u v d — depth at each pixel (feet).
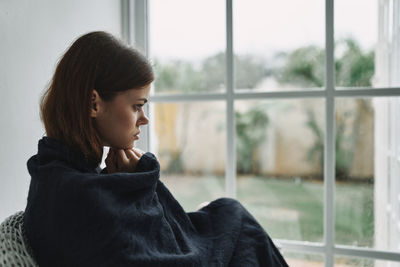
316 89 3.16
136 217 1.83
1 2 2.28
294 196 4.78
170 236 2.04
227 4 3.29
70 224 1.72
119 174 1.87
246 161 5.11
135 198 1.92
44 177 1.85
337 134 3.46
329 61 3.09
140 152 2.37
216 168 6.67
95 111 1.99
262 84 4.24
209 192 6.29
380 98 3.28
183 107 6.64
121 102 2.02
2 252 1.77
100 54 1.98
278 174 4.93
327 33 3.07
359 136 3.41
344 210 3.48
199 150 6.67
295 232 4.30
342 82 3.40
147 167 2.14
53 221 1.74
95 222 1.70
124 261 1.69
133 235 1.79
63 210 1.73
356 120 3.40
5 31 2.31
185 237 2.24
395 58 3.06
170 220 2.25
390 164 3.20
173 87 5.97
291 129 4.87
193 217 2.54
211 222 2.53
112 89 1.98
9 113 2.37
